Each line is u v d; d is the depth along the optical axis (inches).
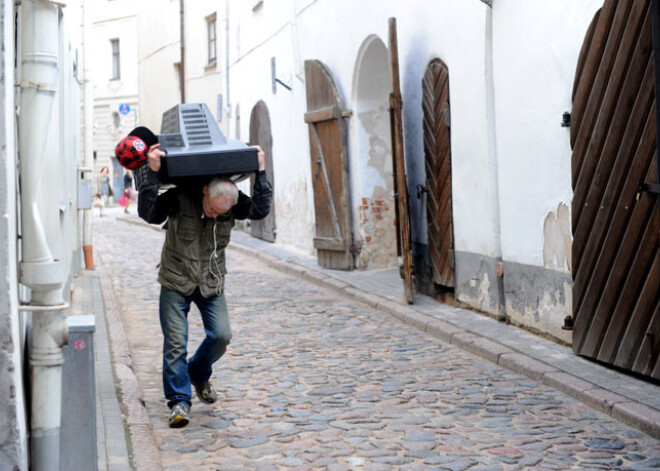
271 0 693.9
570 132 276.2
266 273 546.6
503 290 340.8
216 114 936.3
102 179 1556.3
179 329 216.7
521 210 320.8
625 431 211.9
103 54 1604.3
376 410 231.1
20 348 137.9
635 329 247.6
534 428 214.4
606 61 258.4
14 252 132.3
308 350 311.1
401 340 328.8
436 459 189.8
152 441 201.3
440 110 385.1
